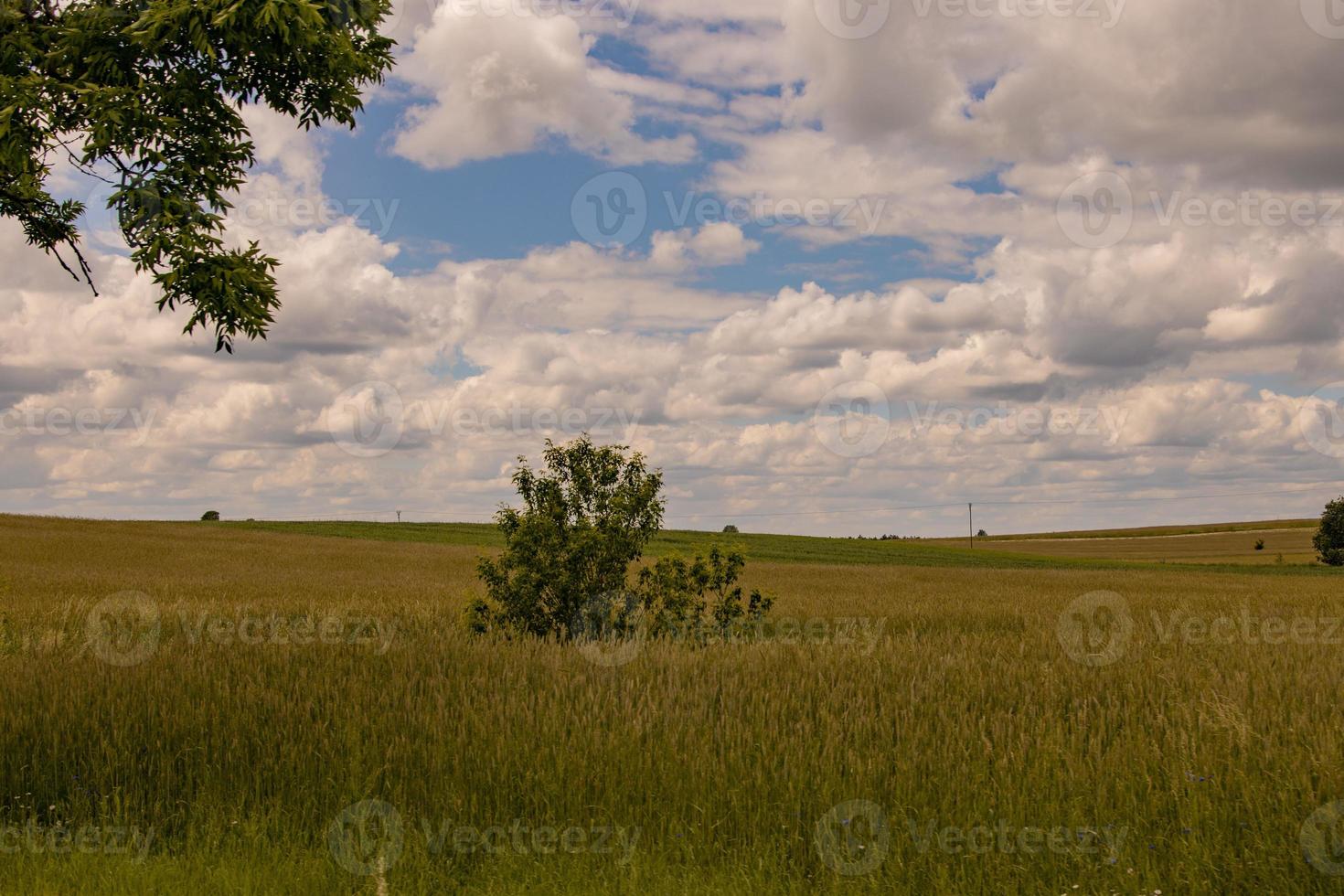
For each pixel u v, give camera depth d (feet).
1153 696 26.30
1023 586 102.83
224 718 23.52
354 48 28.89
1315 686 27.04
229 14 22.82
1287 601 77.00
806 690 27.84
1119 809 17.74
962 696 27.17
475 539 224.33
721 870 16.88
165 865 16.87
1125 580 126.41
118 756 21.36
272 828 18.57
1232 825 17.02
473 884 16.92
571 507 43.45
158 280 24.39
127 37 24.66
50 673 27.84
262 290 26.08
